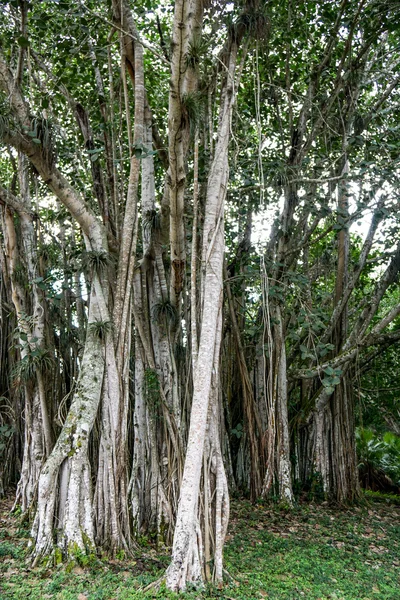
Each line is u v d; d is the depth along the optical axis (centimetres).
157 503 779
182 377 884
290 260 1153
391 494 1430
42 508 668
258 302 1231
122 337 757
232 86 697
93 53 971
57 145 982
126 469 734
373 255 1445
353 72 1115
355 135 990
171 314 829
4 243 1038
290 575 682
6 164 1343
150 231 845
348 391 1248
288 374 1209
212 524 627
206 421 620
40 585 588
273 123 1250
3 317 1221
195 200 677
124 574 635
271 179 1014
